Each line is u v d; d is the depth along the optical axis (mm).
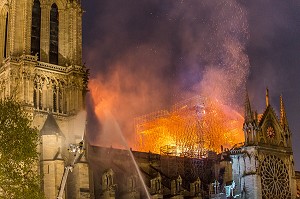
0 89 113562
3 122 78000
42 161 107188
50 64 115625
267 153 133875
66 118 115000
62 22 122188
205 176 148000
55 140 109625
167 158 146875
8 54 114188
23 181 75250
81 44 121938
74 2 123750
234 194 132250
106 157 133250
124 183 127125
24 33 112938
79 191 108188
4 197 72438
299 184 148375
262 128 135625
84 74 118562
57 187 105875
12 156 75250
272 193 131500
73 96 115688
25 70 109875
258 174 130000
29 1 116250
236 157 135125
